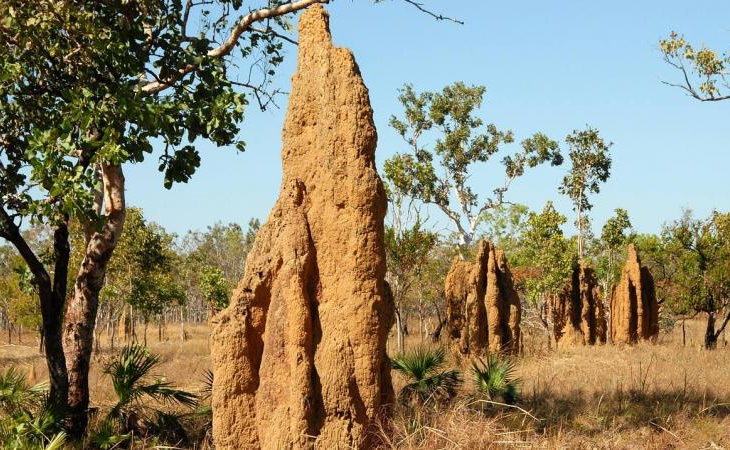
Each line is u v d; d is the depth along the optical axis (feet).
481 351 78.07
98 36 35.70
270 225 30.40
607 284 115.85
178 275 183.93
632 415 41.27
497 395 42.86
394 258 88.43
